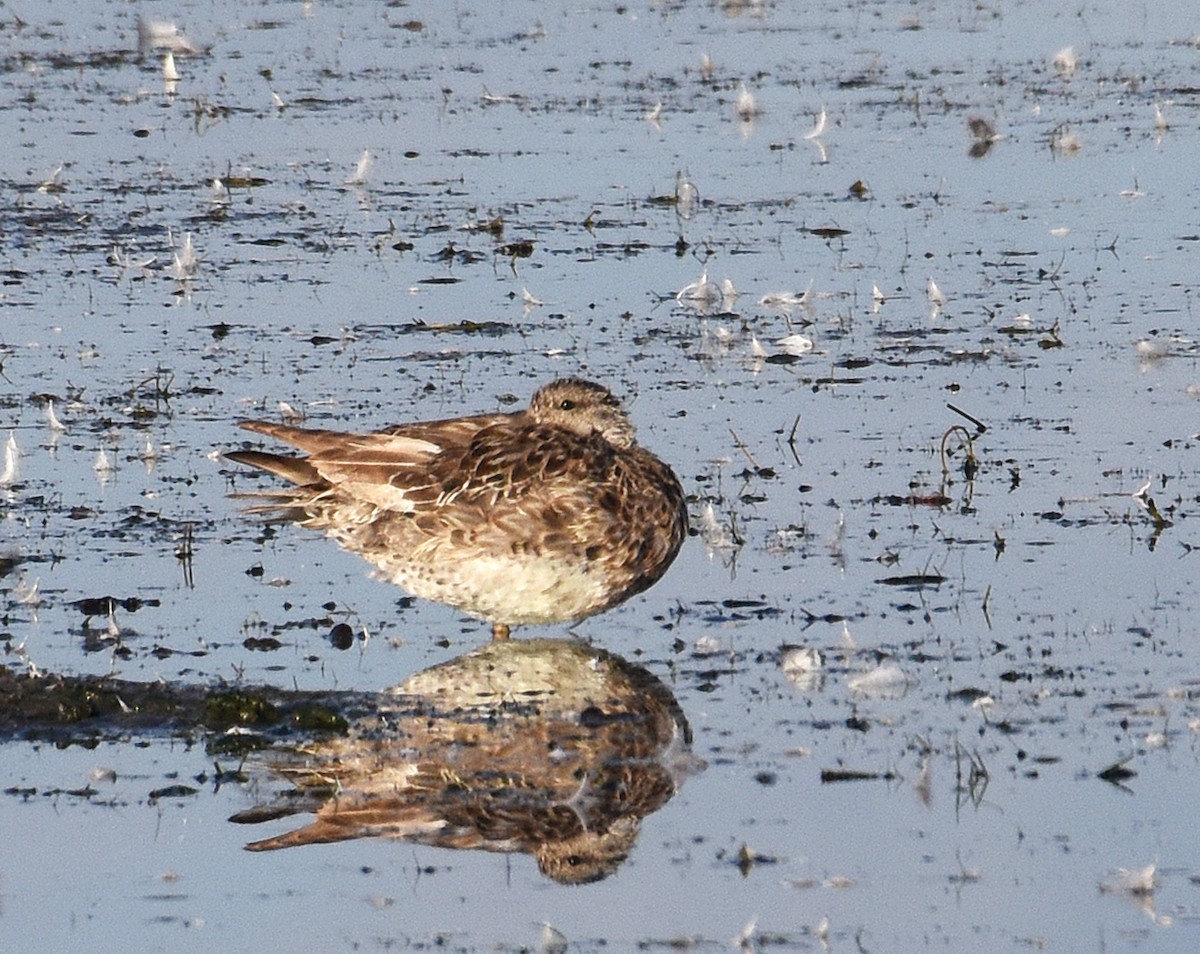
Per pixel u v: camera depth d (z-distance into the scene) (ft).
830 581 46.06
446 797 35.60
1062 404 59.06
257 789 36.04
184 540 48.75
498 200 86.69
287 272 75.41
